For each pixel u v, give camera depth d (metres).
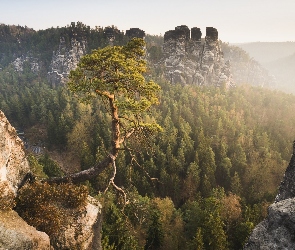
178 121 110.88
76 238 17.00
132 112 16.80
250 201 68.81
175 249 45.81
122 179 74.00
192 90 163.38
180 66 199.25
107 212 44.88
